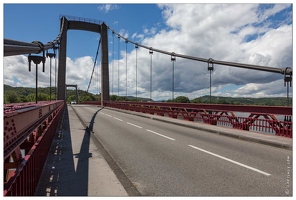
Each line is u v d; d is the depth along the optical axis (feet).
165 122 53.36
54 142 29.58
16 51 15.61
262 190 13.83
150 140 30.32
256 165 18.85
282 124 29.94
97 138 32.04
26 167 10.92
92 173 17.19
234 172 17.10
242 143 28.09
